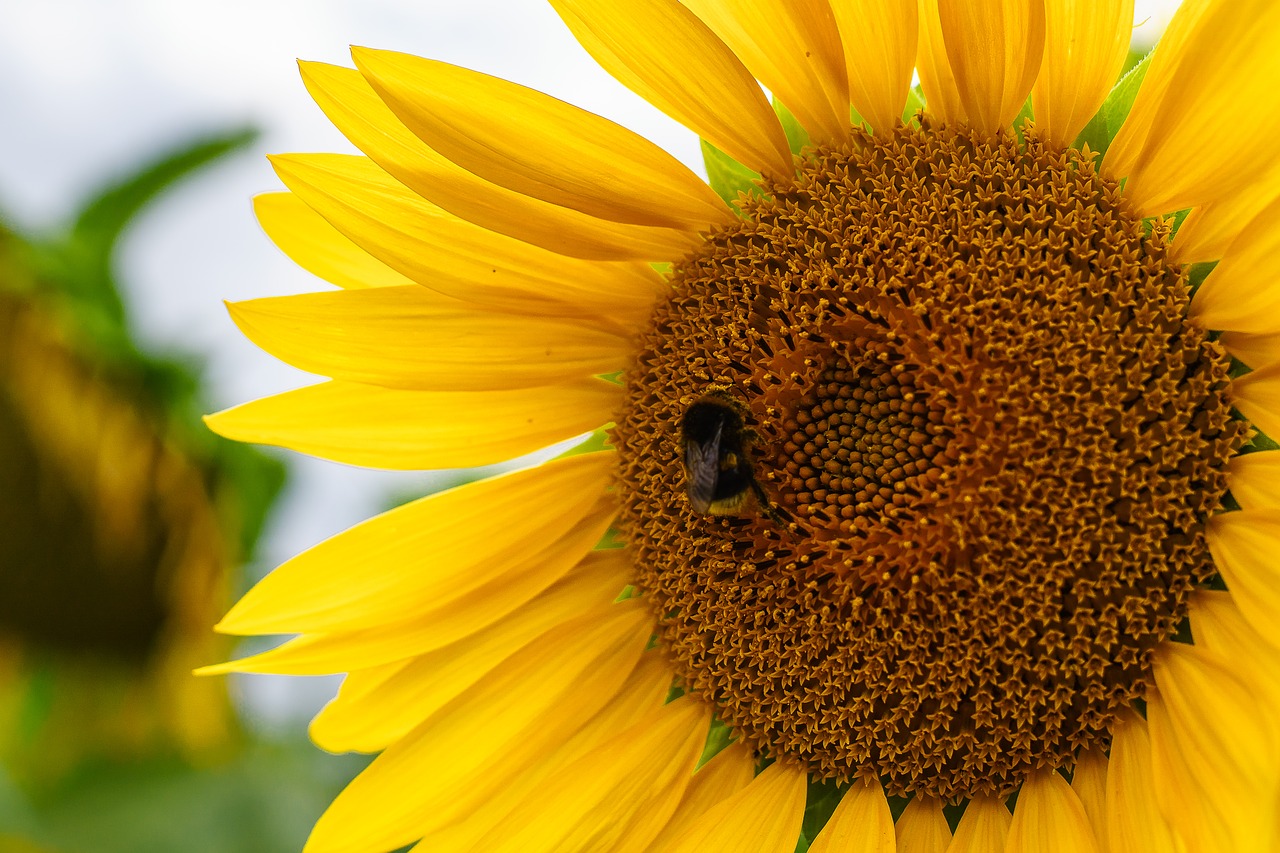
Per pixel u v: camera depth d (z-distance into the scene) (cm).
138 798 58
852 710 49
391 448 51
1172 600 47
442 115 49
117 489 59
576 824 50
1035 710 48
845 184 49
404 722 51
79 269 57
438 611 51
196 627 60
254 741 60
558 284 51
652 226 50
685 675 51
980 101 49
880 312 49
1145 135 48
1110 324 48
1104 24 48
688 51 49
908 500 49
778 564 50
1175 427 47
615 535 52
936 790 49
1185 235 47
